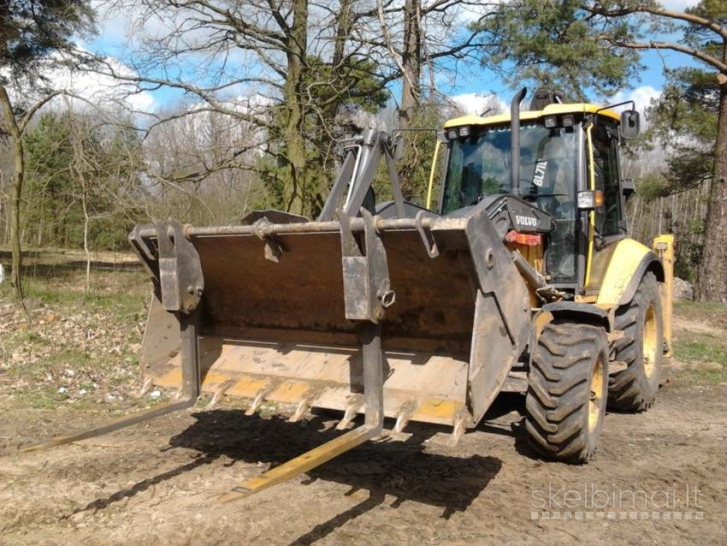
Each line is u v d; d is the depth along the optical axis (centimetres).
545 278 546
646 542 363
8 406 616
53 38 1321
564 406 443
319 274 418
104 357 807
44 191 1175
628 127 548
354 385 403
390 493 419
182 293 423
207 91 1283
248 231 398
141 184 1124
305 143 1366
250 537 357
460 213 464
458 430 347
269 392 417
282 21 1296
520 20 1462
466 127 618
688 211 4234
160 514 385
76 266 1670
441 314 404
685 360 896
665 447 525
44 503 398
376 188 1246
